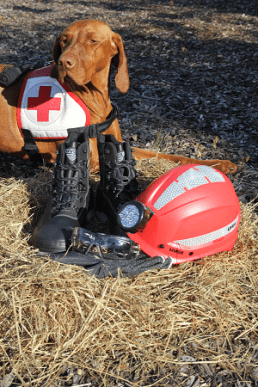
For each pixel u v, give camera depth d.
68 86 2.49
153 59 6.57
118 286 1.64
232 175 3.11
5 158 3.16
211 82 5.49
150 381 1.37
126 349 1.47
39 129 2.57
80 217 2.04
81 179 2.09
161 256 1.80
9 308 1.53
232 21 9.79
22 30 8.19
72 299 1.60
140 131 3.93
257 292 1.82
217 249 1.91
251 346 1.55
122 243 1.77
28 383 1.31
